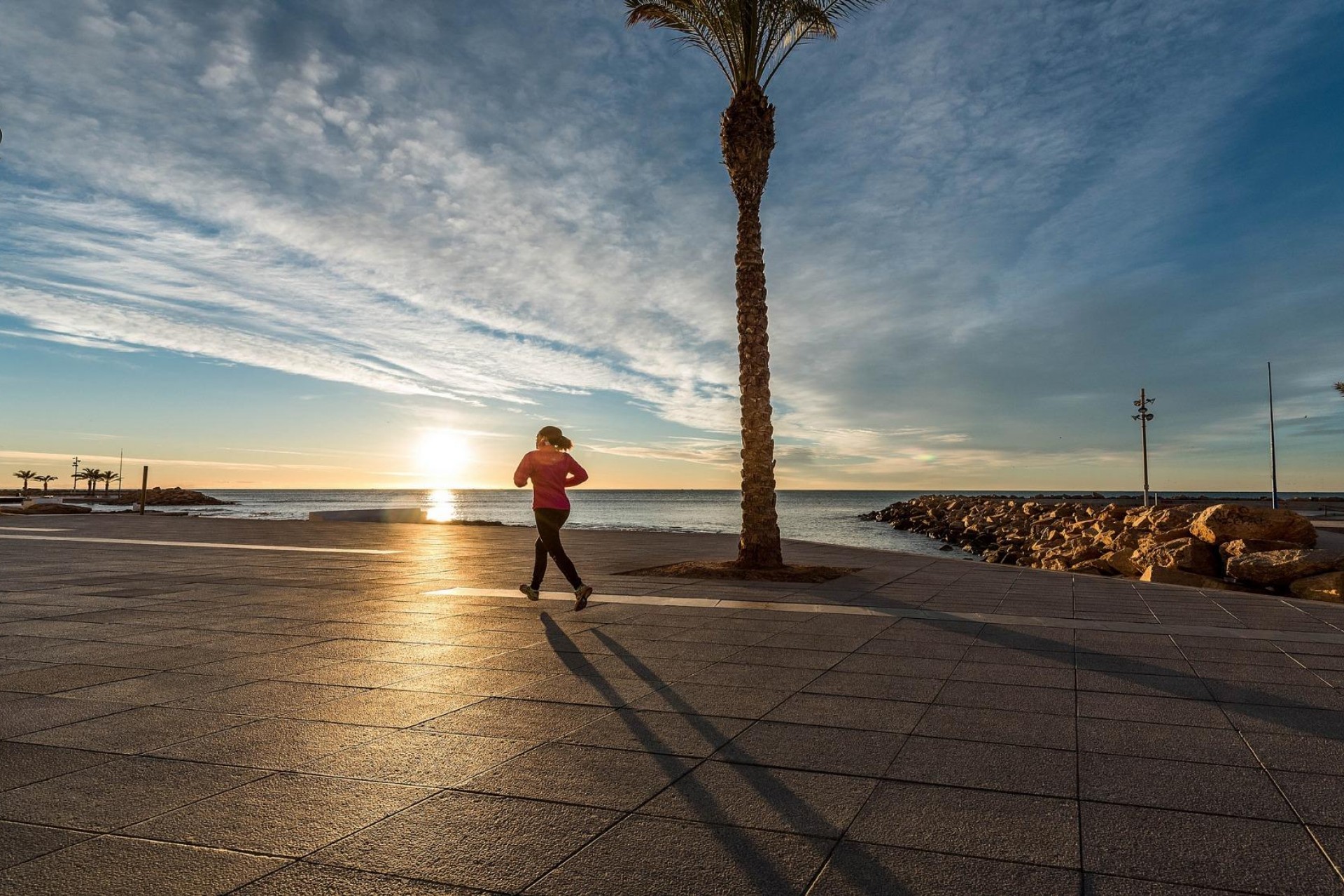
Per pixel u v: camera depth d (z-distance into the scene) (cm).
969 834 287
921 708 456
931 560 1509
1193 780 342
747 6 1235
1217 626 743
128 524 2408
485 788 328
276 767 349
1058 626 740
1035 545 3047
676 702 466
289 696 469
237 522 2745
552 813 303
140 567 1204
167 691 479
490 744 386
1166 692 495
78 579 1044
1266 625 754
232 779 334
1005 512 5206
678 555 1573
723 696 482
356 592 951
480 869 256
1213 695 488
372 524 2761
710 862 262
